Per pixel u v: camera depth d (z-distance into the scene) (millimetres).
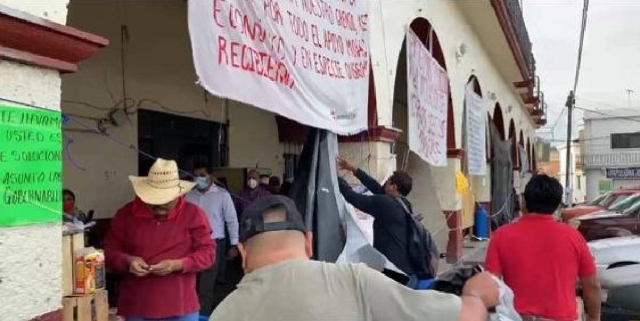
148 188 3885
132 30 9008
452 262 12414
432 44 11352
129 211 3951
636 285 5680
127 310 3859
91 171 8281
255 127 12375
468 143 13078
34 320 2609
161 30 9648
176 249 3879
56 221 2754
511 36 16828
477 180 18984
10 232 2521
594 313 3947
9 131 2525
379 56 7676
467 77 14242
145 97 9328
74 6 7836
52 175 2742
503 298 2078
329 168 5371
